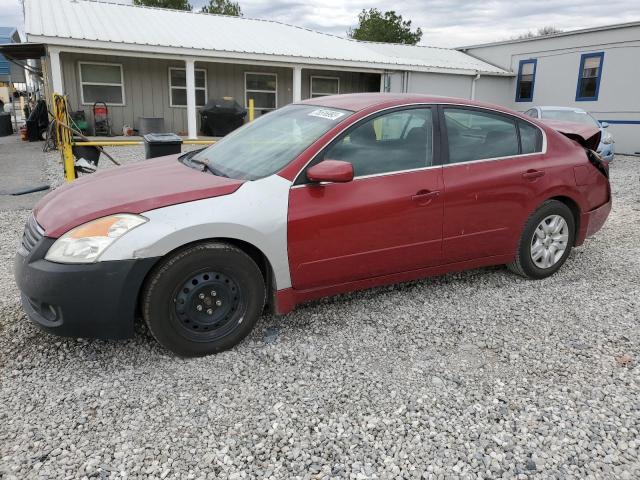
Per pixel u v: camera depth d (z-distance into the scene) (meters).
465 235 3.87
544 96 19.19
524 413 2.64
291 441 2.42
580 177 4.39
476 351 3.26
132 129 15.95
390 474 2.23
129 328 2.91
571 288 4.27
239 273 3.11
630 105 16.38
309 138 3.43
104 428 2.49
